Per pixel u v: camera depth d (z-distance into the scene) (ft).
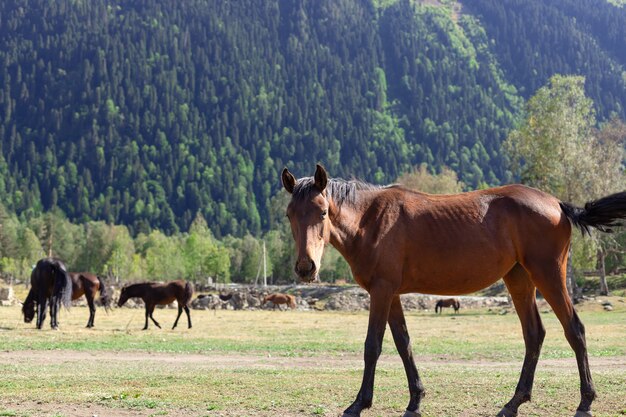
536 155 198.59
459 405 34.09
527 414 31.99
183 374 47.65
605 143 225.35
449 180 304.91
